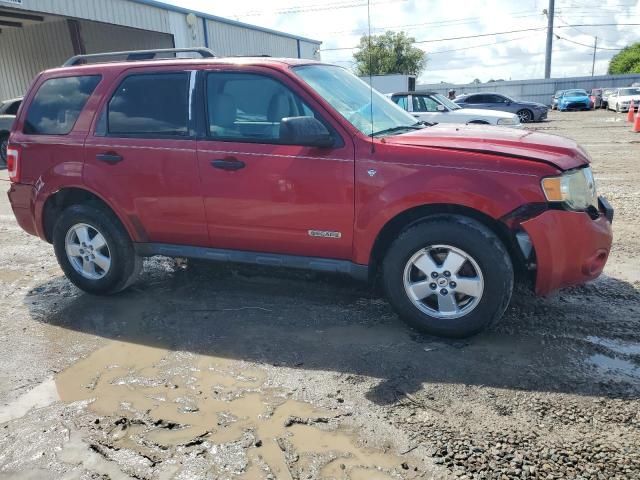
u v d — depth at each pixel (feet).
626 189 25.82
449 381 9.78
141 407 9.39
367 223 11.23
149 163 13.00
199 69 12.80
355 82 14.29
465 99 79.30
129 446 8.36
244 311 13.35
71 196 14.64
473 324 10.92
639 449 7.80
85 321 13.23
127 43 69.15
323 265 12.11
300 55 96.89
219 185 12.38
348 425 8.64
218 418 8.98
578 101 111.24
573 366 10.14
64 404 9.60
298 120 10.80
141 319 13.21
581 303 12.92
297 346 11.41
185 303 14.07
